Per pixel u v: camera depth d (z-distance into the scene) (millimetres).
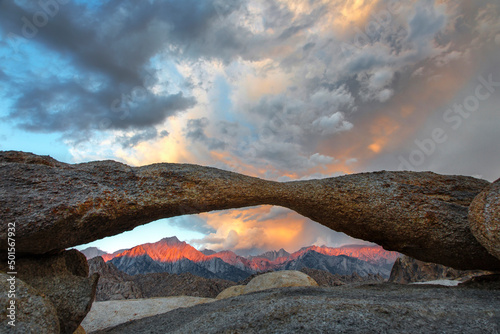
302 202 9289
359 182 9648
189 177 8578
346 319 4996
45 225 6531
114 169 8359
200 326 6004
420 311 5383
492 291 7750
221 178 8812
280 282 13891
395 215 8969
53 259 7422
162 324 8578
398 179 9773
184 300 14664
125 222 7969
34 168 7473
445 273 18109
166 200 8047
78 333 7824
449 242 8750
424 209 8938
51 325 5617
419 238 8992
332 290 9289
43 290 6730
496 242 7051
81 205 7062
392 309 5344
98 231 7688
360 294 8180
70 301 6848
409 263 21312
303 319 5117
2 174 7094
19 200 6680
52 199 6906
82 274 8086
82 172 7938
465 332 4676
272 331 4922
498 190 7316
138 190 8023
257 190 9008
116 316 12641
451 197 9398
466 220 8703
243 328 5180
